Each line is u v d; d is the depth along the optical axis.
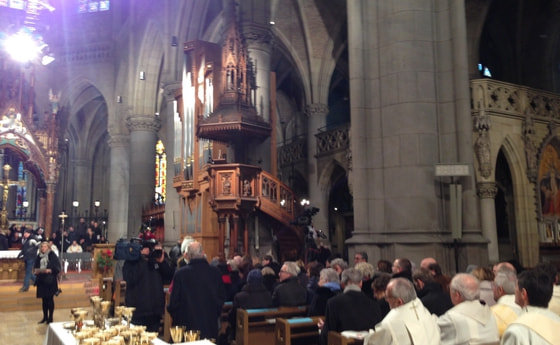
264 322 6.26
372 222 10.12
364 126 10.38
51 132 27.30
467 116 9.73
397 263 5.91
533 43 23.08
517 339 2.27
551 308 3.60
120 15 32.38
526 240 15.90
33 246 13.60
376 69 10.48
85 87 34.06
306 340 5.91
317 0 23.64
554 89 22.19
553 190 16.80
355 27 10.62
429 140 9.85
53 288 10.78
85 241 24.30
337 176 24.19
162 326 8.38
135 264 6.32
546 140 16.64
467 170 9.15
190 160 17.08
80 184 39.78
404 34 10.12
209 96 16.33
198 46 16.81
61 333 4.09
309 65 25.20
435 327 3.63
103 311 4.20
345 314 4.63
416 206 9.66
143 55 26.86
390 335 3.54
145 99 27.33
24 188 33.41
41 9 27.97
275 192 15.58
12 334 9.52
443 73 10.10
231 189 14.26
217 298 5.55
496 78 24.75
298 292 6.68
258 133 15.27
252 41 16.59
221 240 14.24
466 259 9.34
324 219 23.77
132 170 26.88
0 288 13.67
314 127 24.94
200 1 21.09
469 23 20.39
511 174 16.27
